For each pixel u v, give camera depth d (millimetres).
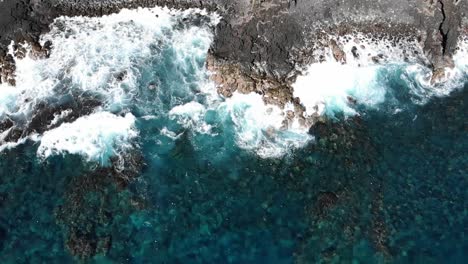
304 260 26281
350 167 29375
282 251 26609
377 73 33188
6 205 27719
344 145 30203
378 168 29422
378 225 27328
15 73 32094
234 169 29297
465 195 28578
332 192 28406
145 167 29031
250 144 30172
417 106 32125
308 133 30656
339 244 26734
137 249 26453
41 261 25906
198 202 28156
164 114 31031
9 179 28594
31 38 32938
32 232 26859
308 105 31500
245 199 28328
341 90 32375
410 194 28531
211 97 31750
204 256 26438
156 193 28250
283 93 31391
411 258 26328
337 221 27469
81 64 32531
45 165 29078
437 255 26469
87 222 27062
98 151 29406
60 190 28188
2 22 32906
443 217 27766
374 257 26312
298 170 29297
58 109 30891
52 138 29906
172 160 29406
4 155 29391
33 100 31203
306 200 28219
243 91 31625
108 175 28562
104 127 30281
